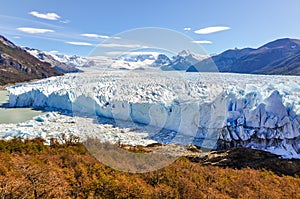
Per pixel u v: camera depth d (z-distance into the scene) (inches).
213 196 213.0
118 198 194.2
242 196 225.9
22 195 175.8
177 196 202.8
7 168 216.1
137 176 220.7
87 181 206.4
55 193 186.4
